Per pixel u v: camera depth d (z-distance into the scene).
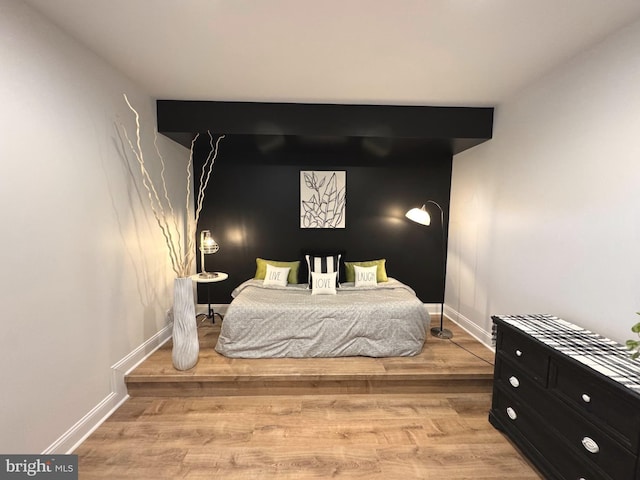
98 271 1.97
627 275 1.54
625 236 1.55
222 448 1.80
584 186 1.80
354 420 2.06
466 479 1.62
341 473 1.64
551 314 2.06
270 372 2.35
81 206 1.81
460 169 3.46
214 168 3.60
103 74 1.98
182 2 1.42
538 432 1.62
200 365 2.45
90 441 1.83
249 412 2.13
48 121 1.57
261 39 1.74
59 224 1.65
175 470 1.64
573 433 1.40
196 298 3.72
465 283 3.31
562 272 1.96
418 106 2.75
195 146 3.31
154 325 2.72
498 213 2.69
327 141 2.98
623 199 1.56
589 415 1.32
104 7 1.46
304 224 3.70
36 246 1.51
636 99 1.50
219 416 2.09
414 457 1.76
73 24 1.60
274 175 3.64
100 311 2.00
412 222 3.76
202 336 3.05
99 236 1.98
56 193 1.62
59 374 1.66
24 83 1.43
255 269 3.73
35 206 1.50
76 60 1.75
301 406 2.21
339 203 3.70
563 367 1.45
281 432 1.94
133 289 2.38
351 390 2.36
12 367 1.40
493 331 2.03
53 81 1.59
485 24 1.58
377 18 1.54
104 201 2.02
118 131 2.16
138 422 2.01
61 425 1.68
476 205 3.08
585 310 1.79
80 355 1.82
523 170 2.36
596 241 1.71
